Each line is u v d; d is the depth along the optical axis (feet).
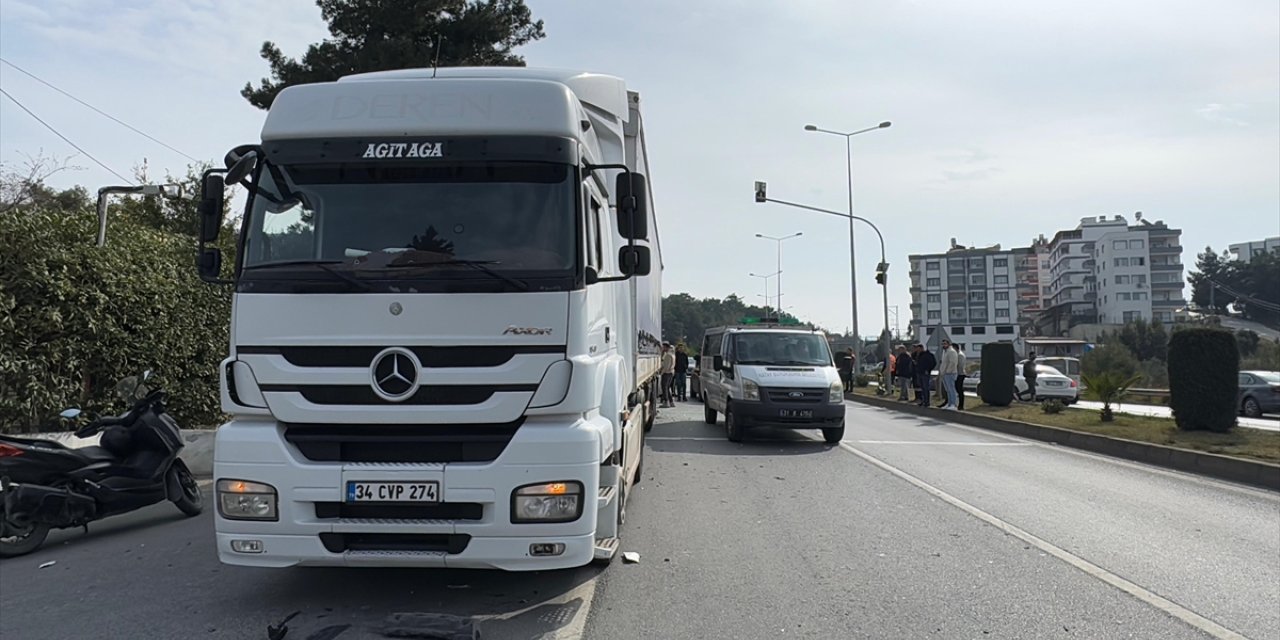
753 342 49.85
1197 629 16.48
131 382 25.43
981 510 28.25
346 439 15.58
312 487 15.26
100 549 22.94
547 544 15.48
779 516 27.09
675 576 19.99
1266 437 44.86
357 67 62.08
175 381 39.14
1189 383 48.32
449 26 66.18
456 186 16.72
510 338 15.70
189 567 20.76
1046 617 17.16
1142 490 32.63
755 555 22.08
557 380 15.78
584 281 16.43
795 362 48.57
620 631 16.17
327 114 16.99
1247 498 31.04
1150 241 311.47
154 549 22.84
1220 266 279.69
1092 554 22.35
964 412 66.23
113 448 25.13
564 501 15.55
